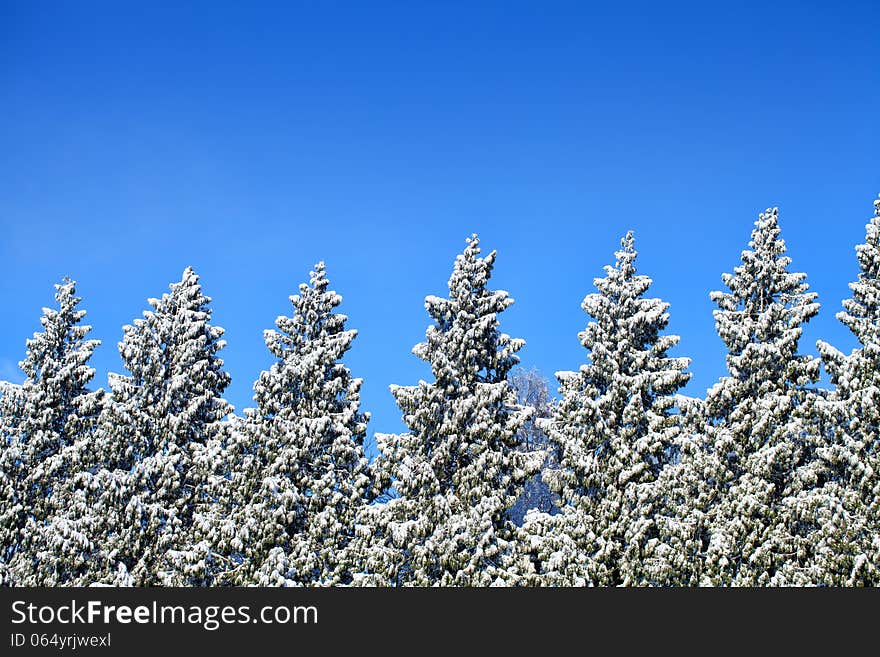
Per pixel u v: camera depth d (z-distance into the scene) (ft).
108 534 103.96
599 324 102.27
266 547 95.71
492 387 96.58
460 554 87.40
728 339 100.48
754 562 84.69
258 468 101.81
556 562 86.94
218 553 98.37
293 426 102.63
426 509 91.15
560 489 95.76
